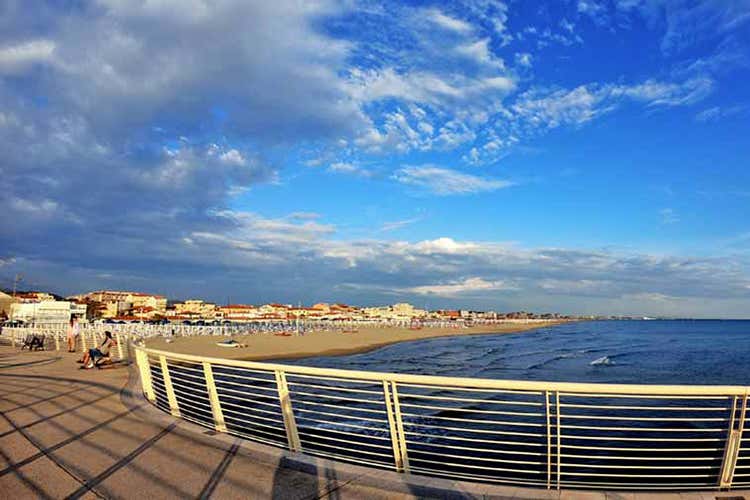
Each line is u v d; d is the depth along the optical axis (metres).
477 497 4.50
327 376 5.70
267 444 6.53
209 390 7.28
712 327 190.12
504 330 135.88
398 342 76.19
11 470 5.41
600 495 4.46
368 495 4.59
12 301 104.81
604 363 40.50
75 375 14.09
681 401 18.45
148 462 5.64
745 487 5.06
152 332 46.59
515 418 15.21
